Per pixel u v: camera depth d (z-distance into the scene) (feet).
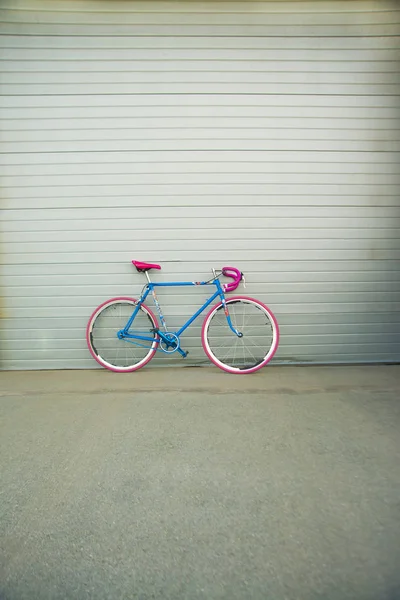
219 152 15.31
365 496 7.89
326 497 7.87
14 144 15.20
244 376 14.83
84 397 12.96
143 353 15.89
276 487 8.20
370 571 6.15
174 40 14.90
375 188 15.46
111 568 6.26
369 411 11.62
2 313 15.74
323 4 14.76
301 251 15.66
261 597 5.74
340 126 15.24
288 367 15.80
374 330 15.96
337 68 15.05
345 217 15.57
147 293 15.33
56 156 15.28
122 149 15.26
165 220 15.52
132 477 8.59
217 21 14.84
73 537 6.90
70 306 15.75
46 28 14.79
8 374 15.49
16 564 6.35
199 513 7.47
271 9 14.79
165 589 5.89
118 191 15.40
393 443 9.86
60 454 9.53
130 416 11.51
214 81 15.07
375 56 14.98
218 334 15.75
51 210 15.42
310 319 15.90
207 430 10.62
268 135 15.26
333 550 6.56
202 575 6.12
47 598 5.77
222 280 15.79
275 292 15.79
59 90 15.05
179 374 15.19
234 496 7.94
